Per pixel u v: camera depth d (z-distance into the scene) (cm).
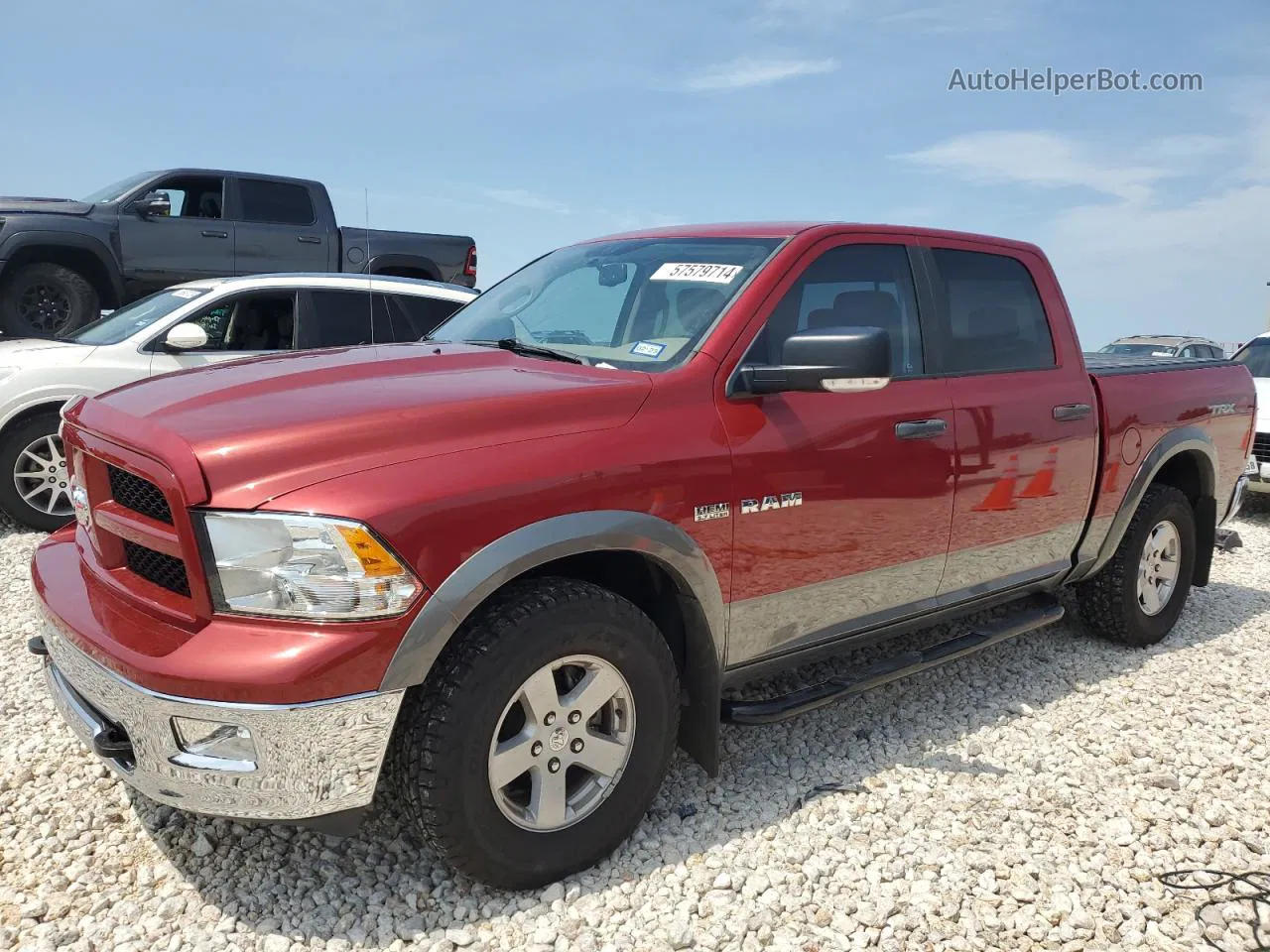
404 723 241
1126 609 457
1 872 268
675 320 314
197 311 646
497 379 278
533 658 246
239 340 662
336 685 221
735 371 296
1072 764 349
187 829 289
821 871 278
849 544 321
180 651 222
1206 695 418
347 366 289
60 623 254
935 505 346
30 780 313
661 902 263
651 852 285
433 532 230
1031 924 261
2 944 240
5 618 460
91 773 318
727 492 283
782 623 312
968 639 389
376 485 228
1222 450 496
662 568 282
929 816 309
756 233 342
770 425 296
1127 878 283
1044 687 420
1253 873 287
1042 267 417
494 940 247
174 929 248
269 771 221
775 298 313
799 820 305
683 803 311
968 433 356
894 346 348
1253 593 597
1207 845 301
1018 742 365
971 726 378
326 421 238
